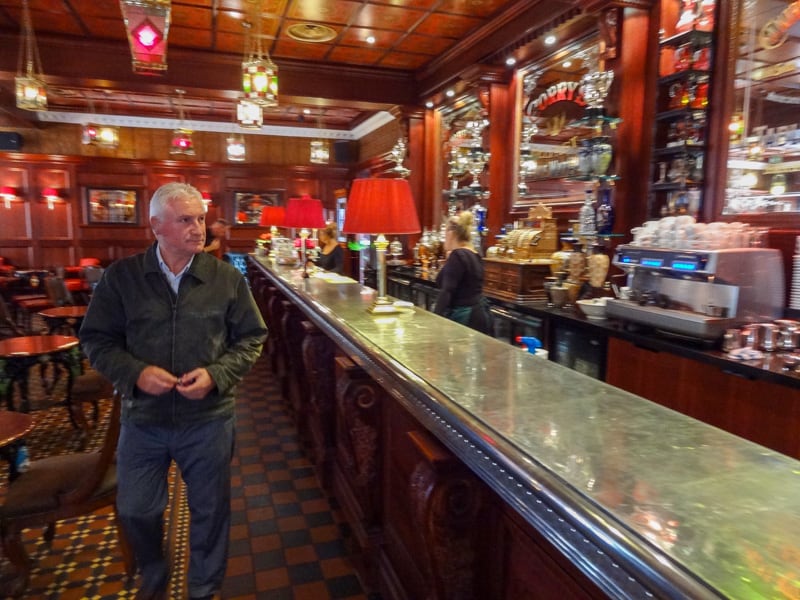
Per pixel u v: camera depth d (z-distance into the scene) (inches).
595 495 32.3
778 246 115.3
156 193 73.9
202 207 75.2
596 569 29.9
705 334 100.0
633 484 33.7
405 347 73.1
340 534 103.3
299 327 143.9
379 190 99.1
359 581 89.7
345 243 447.5
